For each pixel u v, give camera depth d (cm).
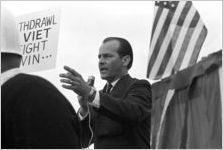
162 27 290
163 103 289
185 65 286
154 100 289
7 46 169
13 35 171
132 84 259
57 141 153
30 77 163
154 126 289
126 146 249
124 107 240
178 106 287
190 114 283
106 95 240
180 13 288
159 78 290
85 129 251
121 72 268
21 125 152
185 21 288
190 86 283
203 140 273
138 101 249
